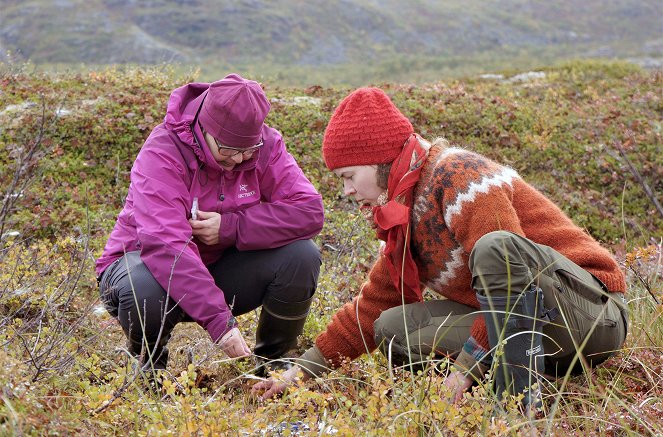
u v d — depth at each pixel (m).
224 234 3.41
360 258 5.64
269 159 3.58
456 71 58.28
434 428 2.41
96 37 131.12
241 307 3.69
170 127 3.37
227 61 126.94
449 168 2.81
